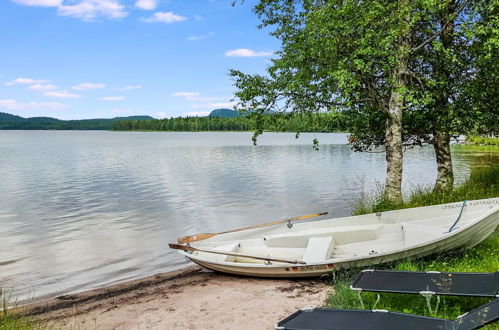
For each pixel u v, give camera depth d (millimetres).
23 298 9227
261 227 10703
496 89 11898
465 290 4957
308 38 11164
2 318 7855
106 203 22578
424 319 4301
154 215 19125
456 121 12219
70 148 88688
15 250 13508
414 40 12969
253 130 13188
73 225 17250
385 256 7570
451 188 12812
